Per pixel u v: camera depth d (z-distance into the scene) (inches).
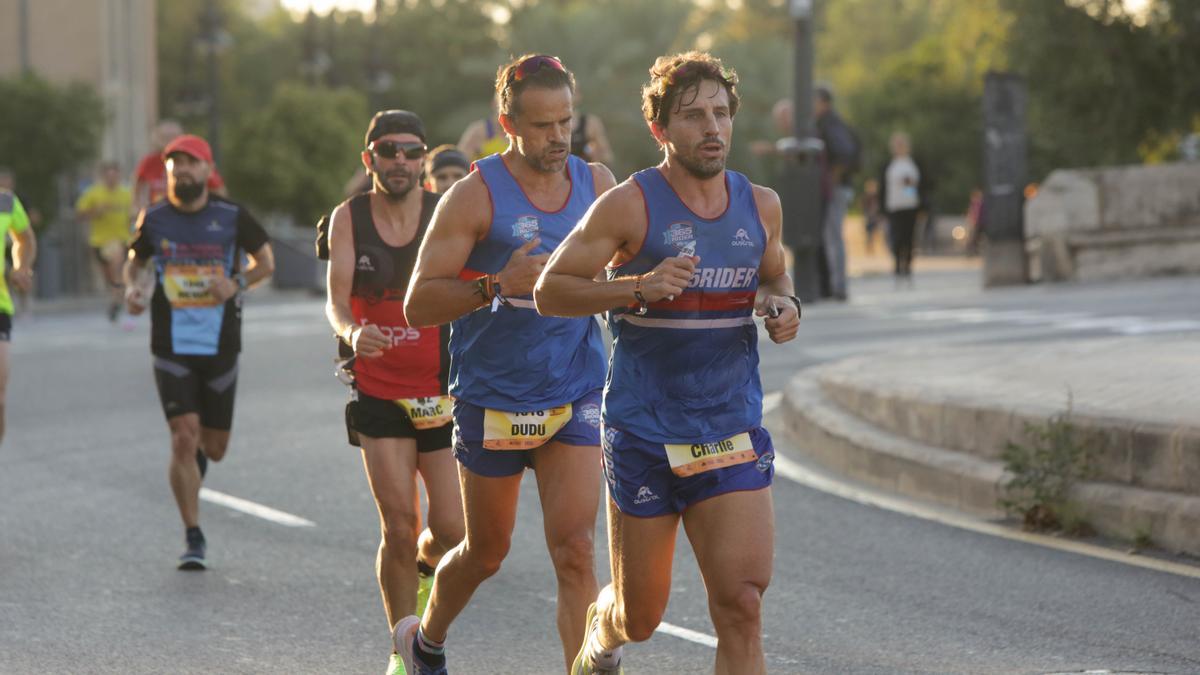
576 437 560.7
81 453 1168.8
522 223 549.3
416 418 630.5
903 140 2571.4
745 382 502.0
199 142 853.8
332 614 725.3
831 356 1540.4
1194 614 694.5
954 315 1825.8
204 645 674.8
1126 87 3179.1
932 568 788.6
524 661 649.6
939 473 943.7
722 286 491.5
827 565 799.7
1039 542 836.0
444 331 634.2
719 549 493.7
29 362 1750.7
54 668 642.2
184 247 853.8
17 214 941.8
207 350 855.1
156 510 965.8
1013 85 2293.3
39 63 4062.5
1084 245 2247.8
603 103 5905.5
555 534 561.6
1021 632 673.6
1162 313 1724.9
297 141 4463.6
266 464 1106.7
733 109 489.1
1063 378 1049.5
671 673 628.7
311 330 2032.5
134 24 4207.7
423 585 660.1
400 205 650.8
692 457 493.7
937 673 619.5
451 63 7145.7
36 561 833.5
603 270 546.6
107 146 4072.3
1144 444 828.0
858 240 4879.4
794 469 1058.1
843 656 644.7
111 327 2246.6
